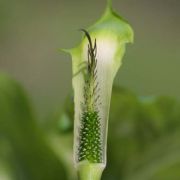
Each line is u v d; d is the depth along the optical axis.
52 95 1.24
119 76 1.22
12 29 1.36
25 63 1.35
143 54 1.33
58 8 1.43
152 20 1.54
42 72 1.33
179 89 1.26
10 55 1.35
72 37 1.41
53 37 1.39
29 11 1.39
